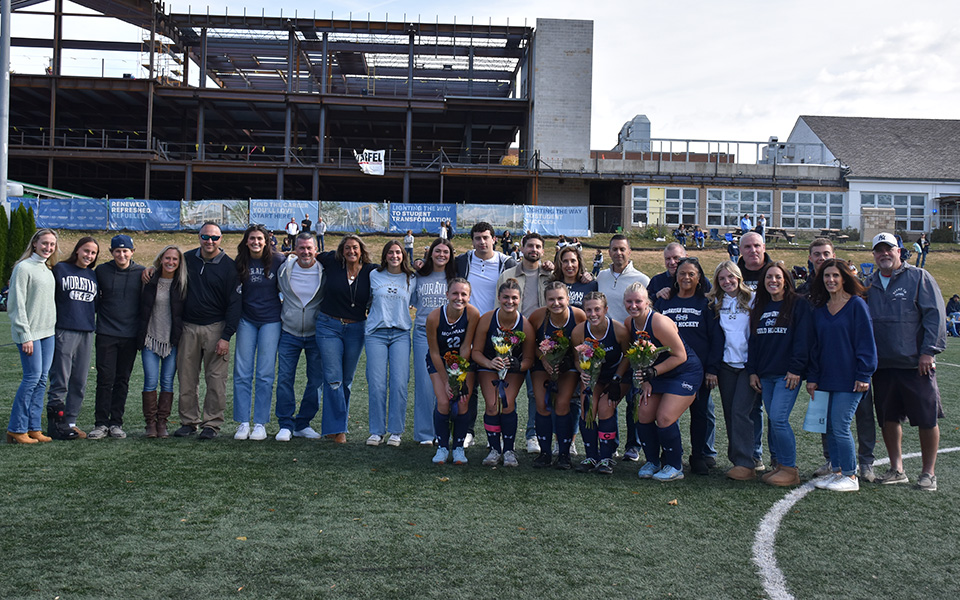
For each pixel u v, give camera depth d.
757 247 5.40
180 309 6.12
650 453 5.35
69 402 6.06
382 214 30.23
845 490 4.99
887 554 3.78
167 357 6.22
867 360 4.90
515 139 44.78
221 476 4.99
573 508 4.46
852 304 5.01
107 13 34.16
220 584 3.22
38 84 33.34
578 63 36.47
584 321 5.38
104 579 3.25
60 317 5.95
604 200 38.72
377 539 3.82
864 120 43.25
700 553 3.74
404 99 35.50
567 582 3.32
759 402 5.57
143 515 4.13
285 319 6.18
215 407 6.22
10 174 38.19
